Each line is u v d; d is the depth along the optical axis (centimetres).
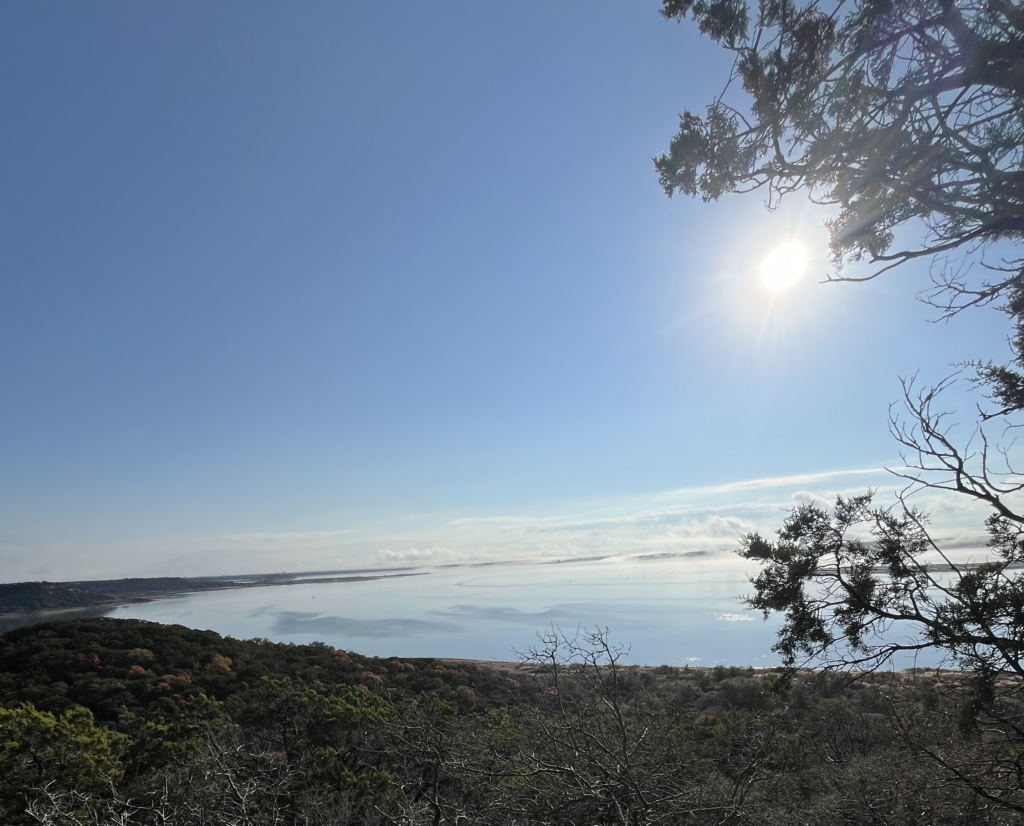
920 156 490
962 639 457
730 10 507
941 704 530
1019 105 440
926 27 448
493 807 632
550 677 695
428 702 866
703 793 636
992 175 471
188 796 740
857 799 648
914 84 468
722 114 541
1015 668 442
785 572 543
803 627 525
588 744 636
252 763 925
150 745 1181
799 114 509
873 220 552
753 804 685
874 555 525
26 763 1020
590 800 604
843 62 489
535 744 671
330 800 878
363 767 1230
